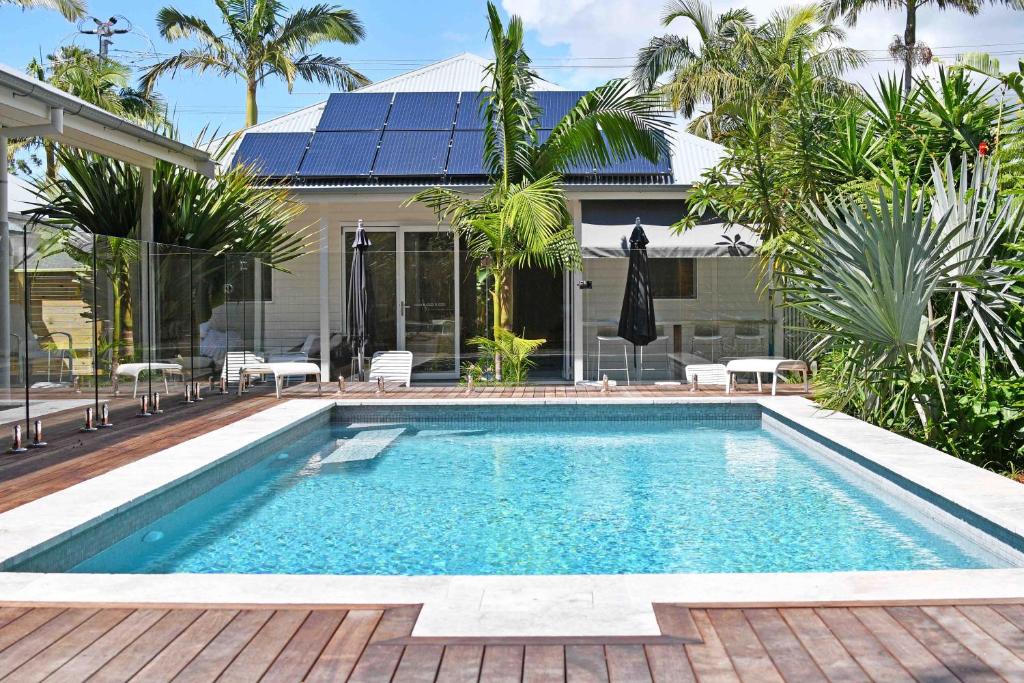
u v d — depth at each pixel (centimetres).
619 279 1673
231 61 3831
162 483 729
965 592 462
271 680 364
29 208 1580
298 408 1269
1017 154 996
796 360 1505
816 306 1048
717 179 1546
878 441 923
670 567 641
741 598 456
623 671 371
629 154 1659
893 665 374
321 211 1723
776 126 1492
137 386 1185
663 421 1354
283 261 1684
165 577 495
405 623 425
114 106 2861
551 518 784
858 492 880
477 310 1742
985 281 880
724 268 1655
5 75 909
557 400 1354
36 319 954
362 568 641
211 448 907
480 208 1568
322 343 1695
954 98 1262
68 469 803
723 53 3703
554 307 1758
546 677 366
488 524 764
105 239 1098
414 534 732
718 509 812
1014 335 926
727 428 1298
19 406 921
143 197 1421
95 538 628
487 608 443
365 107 1986
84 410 1052
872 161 1325
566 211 1576
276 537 723
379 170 1736
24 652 393
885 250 909
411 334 1748
